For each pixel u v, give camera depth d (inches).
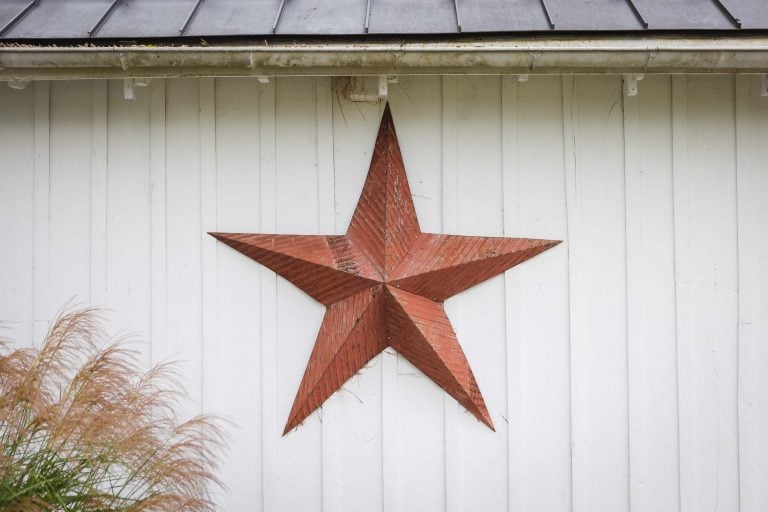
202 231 99.2
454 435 96.5
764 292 96.1
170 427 92.7
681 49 81.4
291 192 98.6
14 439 71.9
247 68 85.6
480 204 97.5
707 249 96.6
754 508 96.3
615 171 97.1
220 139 99.3
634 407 96.5
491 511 96.7
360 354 95.6
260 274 98.4
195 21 87.7
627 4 88.8
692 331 96.5
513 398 96.7
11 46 84.0
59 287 100.0
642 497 96.3
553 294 96.9
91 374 78.0
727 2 86.7
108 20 88.6
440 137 97.7
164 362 99.0
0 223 100.4
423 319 94.4
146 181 99.7
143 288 99.5
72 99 100.3
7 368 74.4
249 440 98.1
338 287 95.6
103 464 75.9
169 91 99.5
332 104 98.4
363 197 97.0
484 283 96.9
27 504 65.4
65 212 100.1
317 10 90.6
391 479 96.7
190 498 78.8
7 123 100.7
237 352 98.5
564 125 97.3
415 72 86.4
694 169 96.6
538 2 90.9
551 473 96.7
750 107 96.3
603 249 97.0
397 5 91.4
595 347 96.7
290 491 97.6
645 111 96.9
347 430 97.0
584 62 83.5
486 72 86.0
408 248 96.0
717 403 96.4
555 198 97.3
